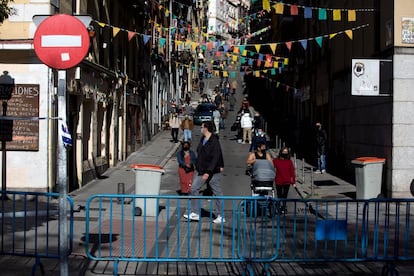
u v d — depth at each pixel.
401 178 17.17
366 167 16.61
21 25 16.42
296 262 9.30
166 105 44.53
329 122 27.02
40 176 16.41
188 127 30.98
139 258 8.55
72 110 18.56
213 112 38.28
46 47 7.30
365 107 20.23
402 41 17.05
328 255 9.86
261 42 56.84
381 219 13.33
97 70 20.98
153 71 37.62
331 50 26.59
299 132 33.34
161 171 14.06
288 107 45.62
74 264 9.31
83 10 19.38
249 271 8.59
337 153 24.77
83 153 20.50
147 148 31.77
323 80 29.19
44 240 10.90
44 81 16.41
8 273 8.74
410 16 17.05
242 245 9.48
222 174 22.86
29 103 16.39
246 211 8.97
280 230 9.19
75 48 7.29
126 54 27.88
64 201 7.41
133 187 19.52
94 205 15.57
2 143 15.84
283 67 38.44
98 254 8.94
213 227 12.75
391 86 17.27
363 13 20.66
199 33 56.91
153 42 36.03
